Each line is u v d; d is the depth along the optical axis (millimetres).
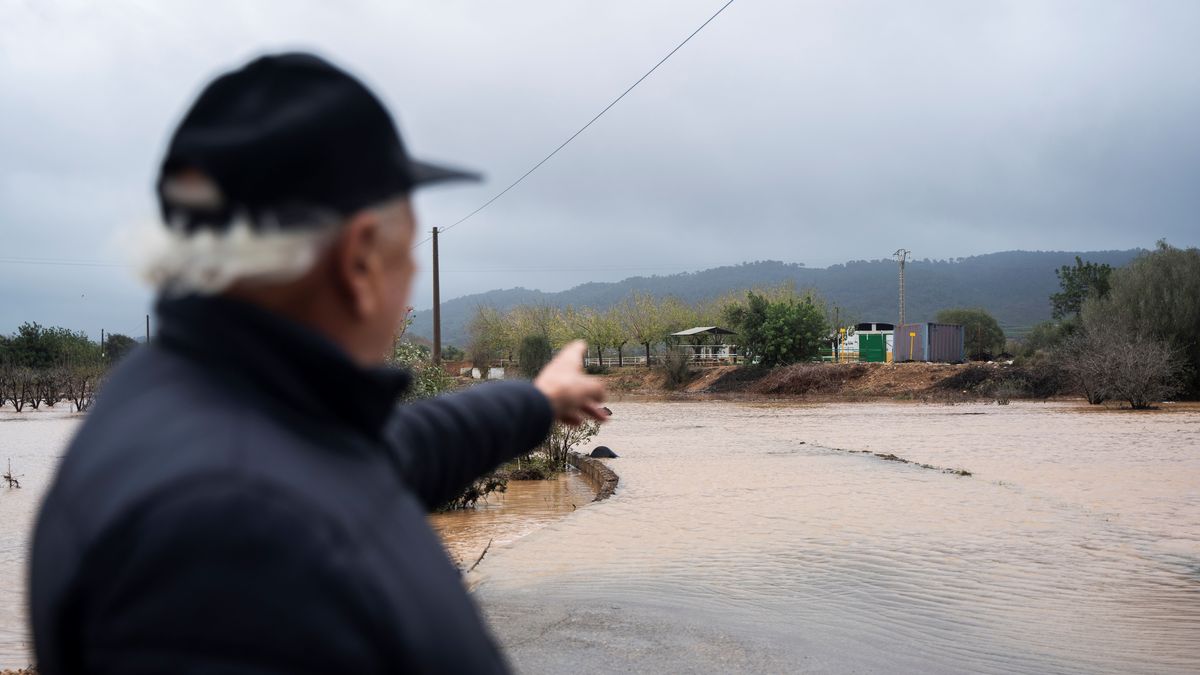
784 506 11078
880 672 5113
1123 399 36656
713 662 5230
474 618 979
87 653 765
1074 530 9398
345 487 876
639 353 95438
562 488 14094
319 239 879
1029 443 19641
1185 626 6035
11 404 45250
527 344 55156
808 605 6527
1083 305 43438
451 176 1036
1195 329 37594
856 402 40719
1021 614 6336
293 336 876
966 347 81688
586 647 5477
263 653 739
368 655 794
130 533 743
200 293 870
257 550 750
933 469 14719
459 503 11711
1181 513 10406
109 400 880
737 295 77562
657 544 8797
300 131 843
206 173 823
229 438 806
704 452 18078
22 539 10188
